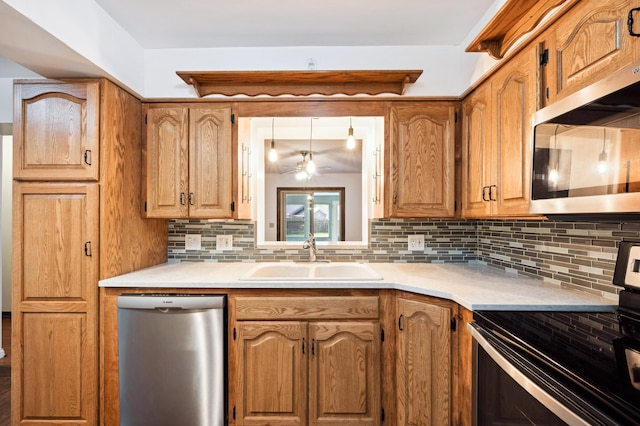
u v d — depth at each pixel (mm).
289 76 1894
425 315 1588
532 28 1299
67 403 1720
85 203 1729
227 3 1616
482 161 1753
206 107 2031
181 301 1674
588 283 1439
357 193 2600
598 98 933
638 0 894
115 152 1805
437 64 2018
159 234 2273
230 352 1730
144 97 2029
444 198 2000
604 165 919
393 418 1719
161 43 1986
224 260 2383
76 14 1482
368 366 1715
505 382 1062
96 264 1728
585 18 1079
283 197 2613
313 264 2275
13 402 1716
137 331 1698
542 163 1175
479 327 1220
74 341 1725
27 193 1731
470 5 1642
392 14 1711
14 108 1733
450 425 1490
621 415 630
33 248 1727
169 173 2031
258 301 1716
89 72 1686
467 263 2348
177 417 1684
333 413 1716
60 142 1731
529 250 1821
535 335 1015
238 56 2041
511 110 1488
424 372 1585
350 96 2010
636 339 975
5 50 1479
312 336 1712
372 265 2266
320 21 1773
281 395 1711
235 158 2031
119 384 1713
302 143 2625
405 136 2008
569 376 772
